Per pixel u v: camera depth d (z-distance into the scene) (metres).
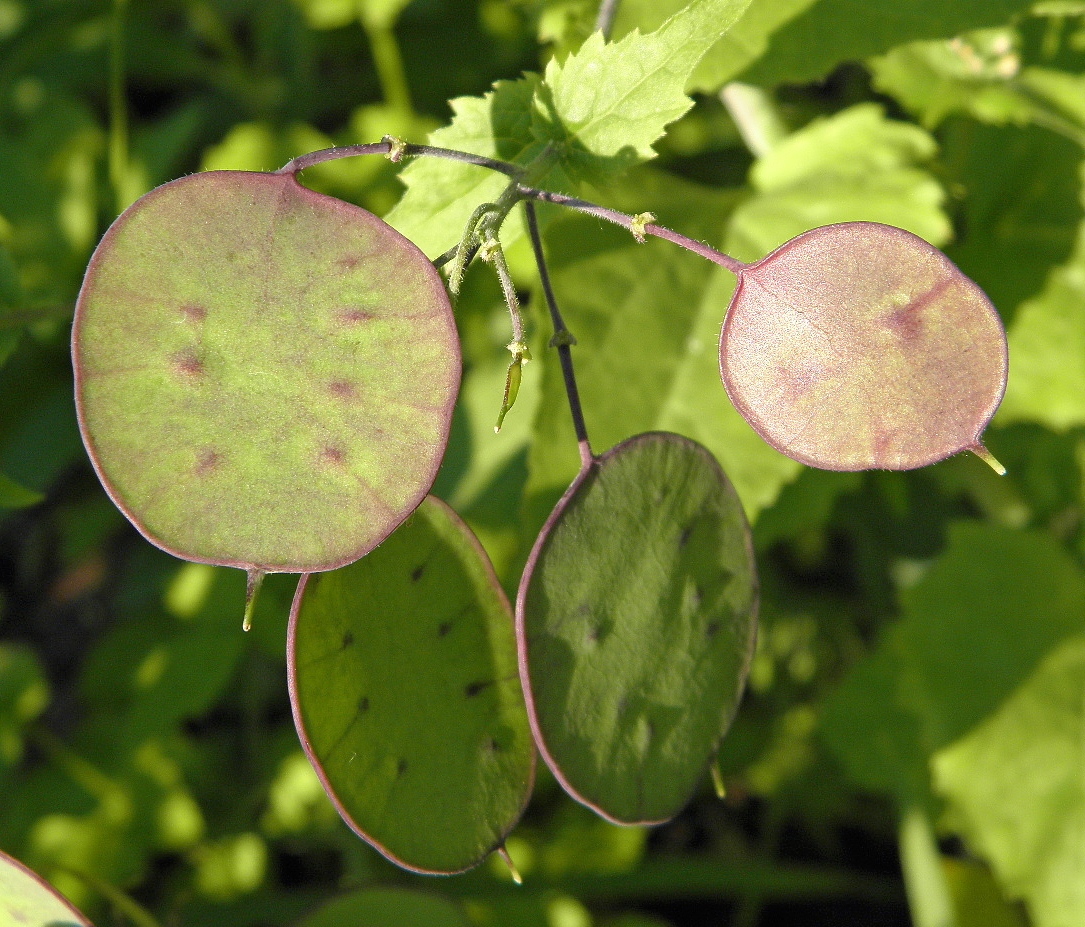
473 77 0.59
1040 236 0.45
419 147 0.30
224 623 0.55
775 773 0.56
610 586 0.30
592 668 0.30
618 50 0.33
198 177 0.28
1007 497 0.51
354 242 0.28
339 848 0.54
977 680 0.47
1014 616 0.48
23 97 0.63
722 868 0.53
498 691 0.30
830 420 0.29
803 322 0.29
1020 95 0.43
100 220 0.59
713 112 0.57
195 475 0.28
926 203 0.41
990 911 0.51
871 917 0.56
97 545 0.67
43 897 0.32
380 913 0.35
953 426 0.29
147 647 0.56
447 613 0.30
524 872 0.52
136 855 0.53
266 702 0.59
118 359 0.28
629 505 0.30
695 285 0.40
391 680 0.30
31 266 0.56
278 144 0.56
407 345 0.28
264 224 0.28
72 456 0.59
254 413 0.28
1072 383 0.43
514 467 0.51
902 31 0.39
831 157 0.43
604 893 0.52
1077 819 0.45
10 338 0.38
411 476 0.28
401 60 0.60
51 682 0.64
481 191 0.33
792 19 0.40
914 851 0.48
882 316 0.29
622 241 0.40
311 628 0.29
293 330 0.28
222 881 0.53
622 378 0.39
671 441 0.30
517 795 0.31
